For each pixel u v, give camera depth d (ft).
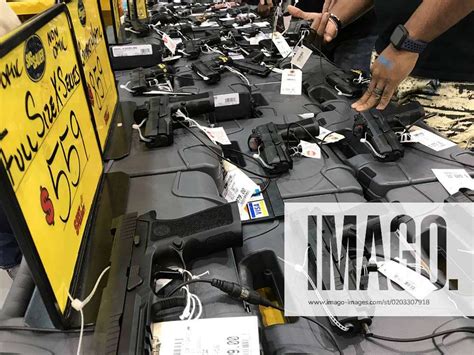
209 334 1.93
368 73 5.48
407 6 4.42
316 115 4.42
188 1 12.13
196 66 5.38
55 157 2.10
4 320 2.11
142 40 6.82
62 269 1.98
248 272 2.65
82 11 3.29
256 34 7.39
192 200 2.95
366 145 3.65
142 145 3.67
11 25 2.38
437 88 4.48
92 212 2.67
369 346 2.01
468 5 3.25
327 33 5.91
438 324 2.09
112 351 1.74
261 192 3.19
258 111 4.73
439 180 3.21
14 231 1.61
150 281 2.09
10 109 1.62
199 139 3.76
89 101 2.93
